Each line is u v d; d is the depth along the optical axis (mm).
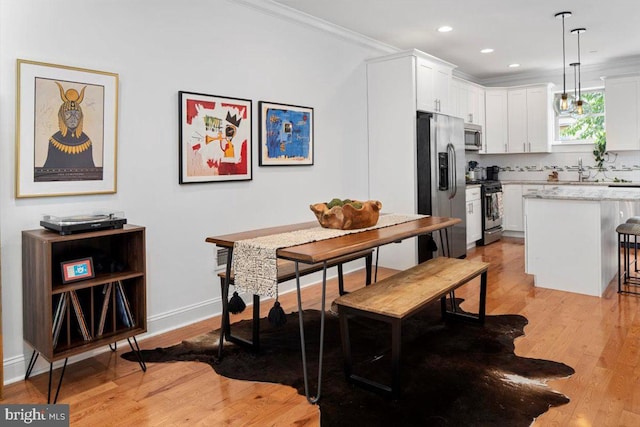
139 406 2199
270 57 3914
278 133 4008
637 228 3760
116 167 2867
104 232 2418
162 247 3178
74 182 2680
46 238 2240
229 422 2047
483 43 5227
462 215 5520
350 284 4438
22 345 2533
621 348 2736
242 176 3693
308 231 2781
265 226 3930
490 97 7020
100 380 2477
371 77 5035
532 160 7098
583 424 1954
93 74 2727
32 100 2490
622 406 2094
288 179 4141
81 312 2412
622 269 4773
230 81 3584
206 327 3297
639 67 6105
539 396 2193
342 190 4770
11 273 2477
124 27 2898
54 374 2561
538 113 6719
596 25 4609
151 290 3133
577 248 3922
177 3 3199
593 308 3516
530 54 5785
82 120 2693
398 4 3939
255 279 2328
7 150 2432
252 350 2844
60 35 2602
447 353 2723
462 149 5543
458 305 3648
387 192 5020
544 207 4070
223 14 3514
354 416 2068
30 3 2479
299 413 2111
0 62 2383
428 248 3490
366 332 3117
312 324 3316
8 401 2262
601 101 6555
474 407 2109
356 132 4945
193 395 2299
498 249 6055
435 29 4656
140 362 2609
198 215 3398
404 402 2172
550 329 3084
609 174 6449
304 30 4238
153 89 3074
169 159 3189
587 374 2410
